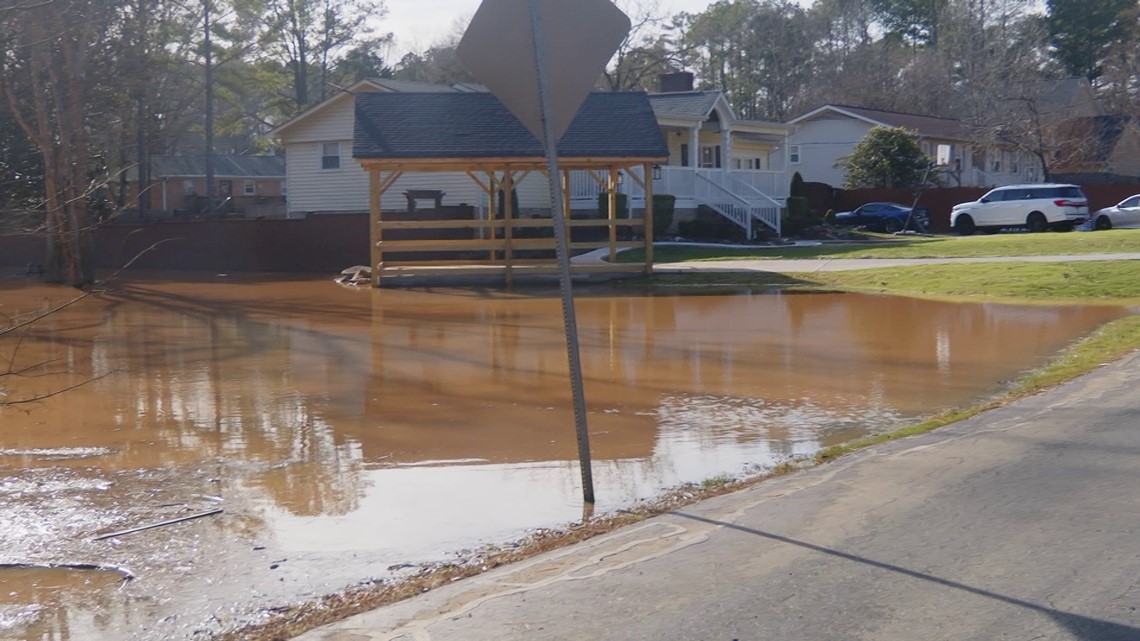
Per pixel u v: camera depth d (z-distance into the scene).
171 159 62.69
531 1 7.30
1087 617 5.03
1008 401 10.45
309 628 5.39
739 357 14.03
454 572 6.17
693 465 8.58
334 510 7.58
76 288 26.50
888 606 5.27
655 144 25.08
